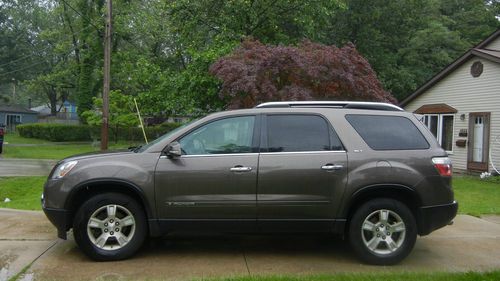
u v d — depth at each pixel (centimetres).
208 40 2103
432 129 2152
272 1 1945
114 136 4631
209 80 1666
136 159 581
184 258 597
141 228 584
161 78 1842
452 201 591
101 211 579
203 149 587
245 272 543
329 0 2042
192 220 573
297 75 1308
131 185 569
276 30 2022
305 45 1413
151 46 3638
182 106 1747
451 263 590
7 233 707
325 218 573
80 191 580
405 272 534
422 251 646
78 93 4350
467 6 3997
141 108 1898
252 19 1944
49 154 2831
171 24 2266
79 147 3728
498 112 1817
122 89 4041
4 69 5691
